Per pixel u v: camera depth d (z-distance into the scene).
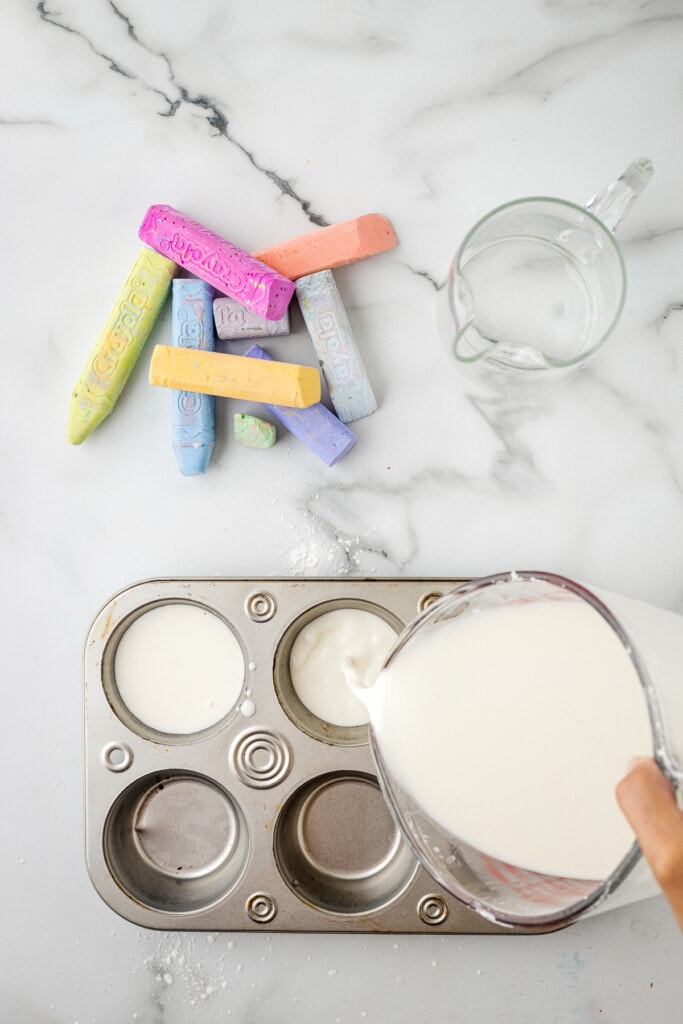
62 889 1.05
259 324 1.00
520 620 0.77
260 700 0.96
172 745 0.96
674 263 1.02
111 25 1.03
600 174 1.02
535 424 1.03
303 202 1.03
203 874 1.02
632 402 1.03
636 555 1.03
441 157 1.02
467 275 1.01
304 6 1.02
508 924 0.67
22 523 1.05
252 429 1.00
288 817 1.00
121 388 1.03
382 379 1.04
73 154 1.04
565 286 1.01
